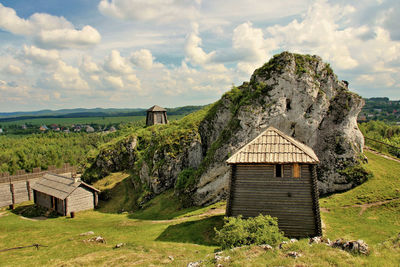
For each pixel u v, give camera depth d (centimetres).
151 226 3547
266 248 1872
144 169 5634
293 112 4356
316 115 4391
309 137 4403
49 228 4000
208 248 2508
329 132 4409
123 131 10700
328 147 4334
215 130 5303
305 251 1734
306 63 4469
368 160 4616
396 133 9388
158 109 8500
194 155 5219
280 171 2578
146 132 7175
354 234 2755
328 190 4138
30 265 2252
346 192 3919
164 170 5122
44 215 4991
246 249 1897
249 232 2158
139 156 6556
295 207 2500
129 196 5469
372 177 4031
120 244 2648
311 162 2450
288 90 4331
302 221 2472
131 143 6844
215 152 4334
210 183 4281
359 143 4406
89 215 4834
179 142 5284
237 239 2111
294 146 2639
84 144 16038
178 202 4462
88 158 7338
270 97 4316
